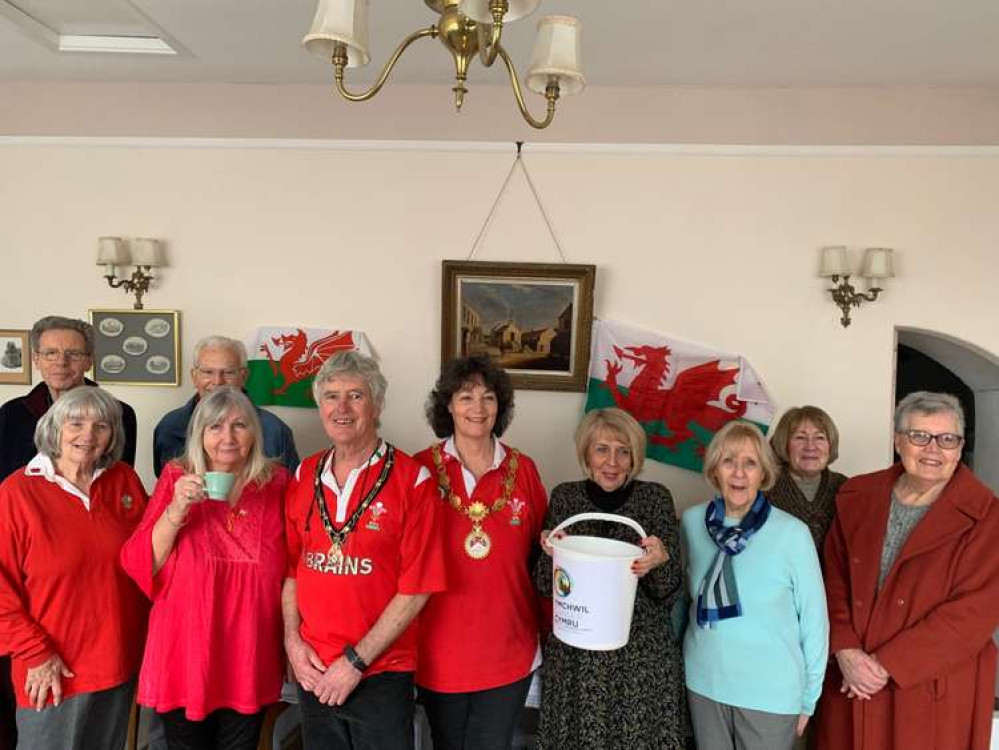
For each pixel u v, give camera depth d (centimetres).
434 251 316
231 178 320
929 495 187
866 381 310
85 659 175
